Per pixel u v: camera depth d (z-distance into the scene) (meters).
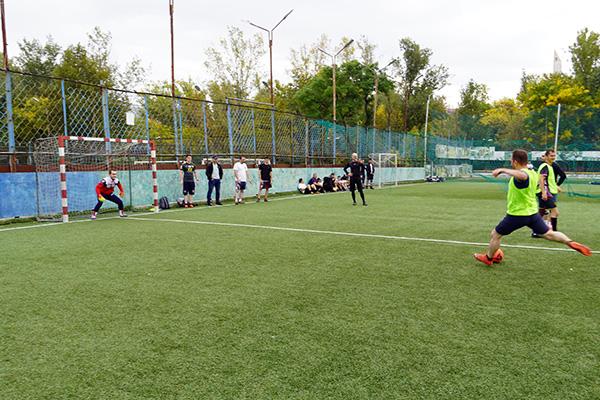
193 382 2.95
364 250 7.39
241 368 3.14
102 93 14.02
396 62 52.38
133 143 13.89
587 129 33.41
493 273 5.84
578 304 4.55
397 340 3.62
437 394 2.78
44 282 5.44
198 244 7.98
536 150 35.75
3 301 4.70
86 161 13.68
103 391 2.85
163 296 4.86
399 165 33.31
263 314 4.27
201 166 17.44
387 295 4.88
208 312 4.33
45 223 11.19
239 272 5.92
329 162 25.34
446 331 3.82
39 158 12.39
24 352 3.45
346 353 3.38
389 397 2.74
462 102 65.00
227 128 18.73
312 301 4.66
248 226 10.31
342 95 41.19
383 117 52.75
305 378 2.99
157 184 15.77
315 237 8.71
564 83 49.19
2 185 11.74
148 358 3.32
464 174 40.19
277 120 21.34
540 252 7.20
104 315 4.26
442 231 9.47
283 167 21.88
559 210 13.75
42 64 27.80
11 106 12.06
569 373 3.06
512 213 5.85
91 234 9.20
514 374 3.04
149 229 9.89
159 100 17.02
